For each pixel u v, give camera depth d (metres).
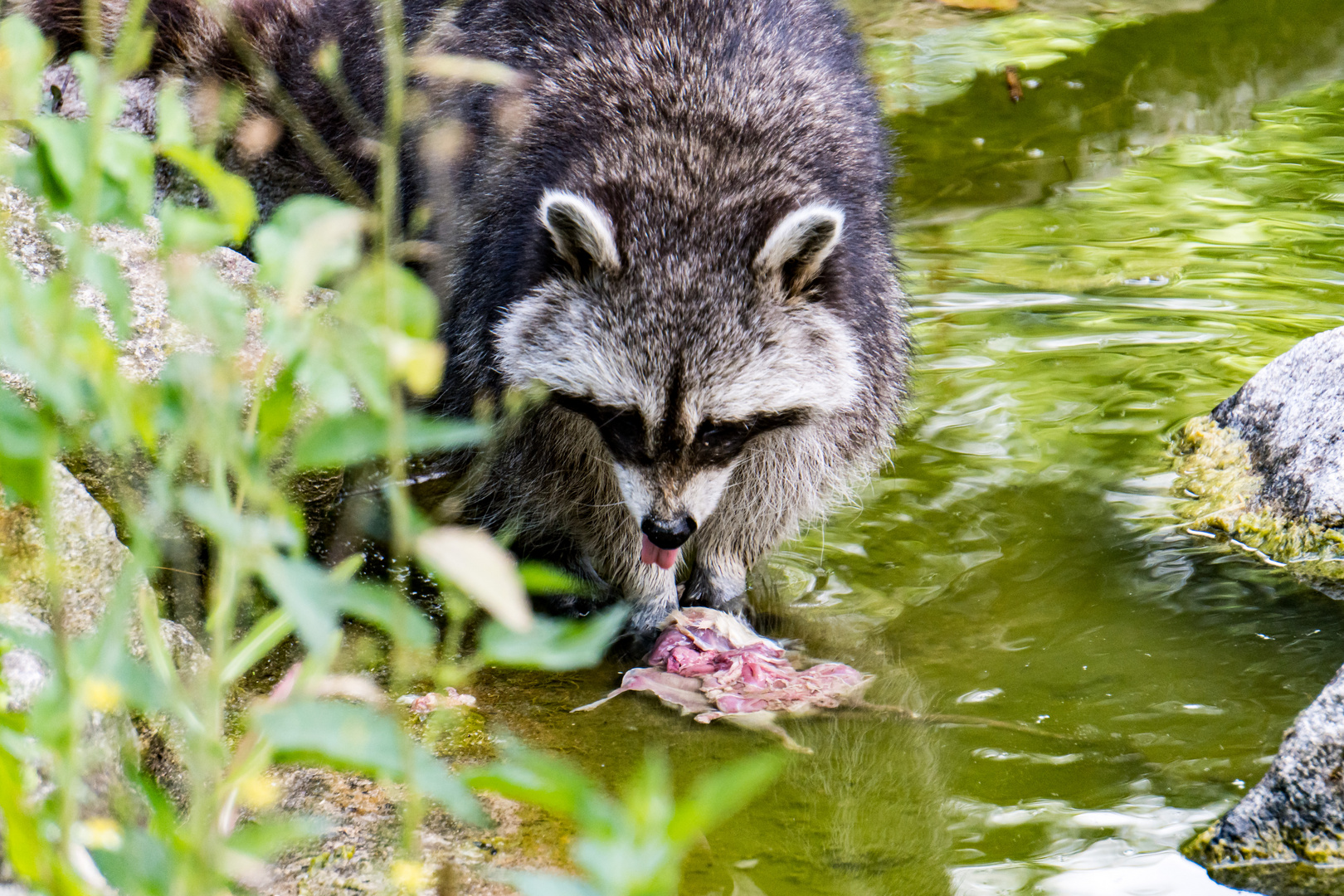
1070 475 9.41
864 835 5.80
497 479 8.75
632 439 7.70
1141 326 11.41
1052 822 5.86
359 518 8.69
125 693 2.89
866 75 9.81
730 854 5.64
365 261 8.47
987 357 10.99
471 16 9.12
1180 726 6.61
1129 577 8.20
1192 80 16.30
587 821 2.50
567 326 7.75
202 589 7.15
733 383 7.59
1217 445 9.49
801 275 7.74
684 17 8.43
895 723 6.71
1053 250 12.85
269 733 2.63
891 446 9.21
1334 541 8.20
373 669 7.02
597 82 8.32
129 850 2.89
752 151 8.00
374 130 9.74
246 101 10.16
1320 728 5.61
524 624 2.35
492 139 8.59
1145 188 14.16
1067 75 16.12
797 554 8.68
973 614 7.85
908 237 13.09
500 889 5.20
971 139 14.95
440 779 2.67
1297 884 5.42
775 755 2.63
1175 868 5.53
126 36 2.96
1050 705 6.85
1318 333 10.41
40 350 2.88
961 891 5.38
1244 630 7.55
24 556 4.96
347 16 10.15
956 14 17.58
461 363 8.70
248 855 2.92
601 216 7.46
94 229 7.43
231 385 2.94
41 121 3.04
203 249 3.33
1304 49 16.97
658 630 8.27
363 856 5.32
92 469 6.67
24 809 2.85
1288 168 14.57
